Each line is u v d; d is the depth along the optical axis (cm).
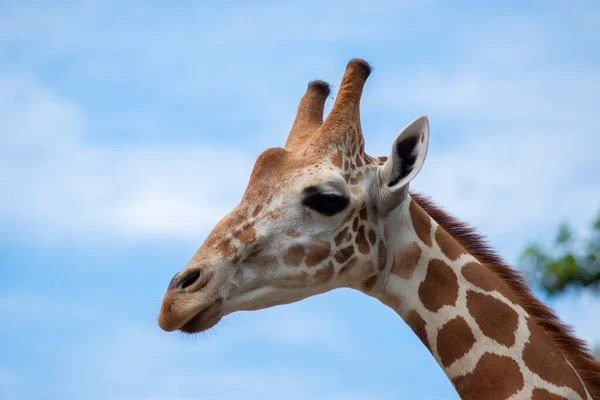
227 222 1936
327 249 1936
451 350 1922
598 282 3559
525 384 1839
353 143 2003
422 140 1934
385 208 1964
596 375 1909
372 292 2011
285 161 1975
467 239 2078
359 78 2061
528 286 2014
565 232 3619
